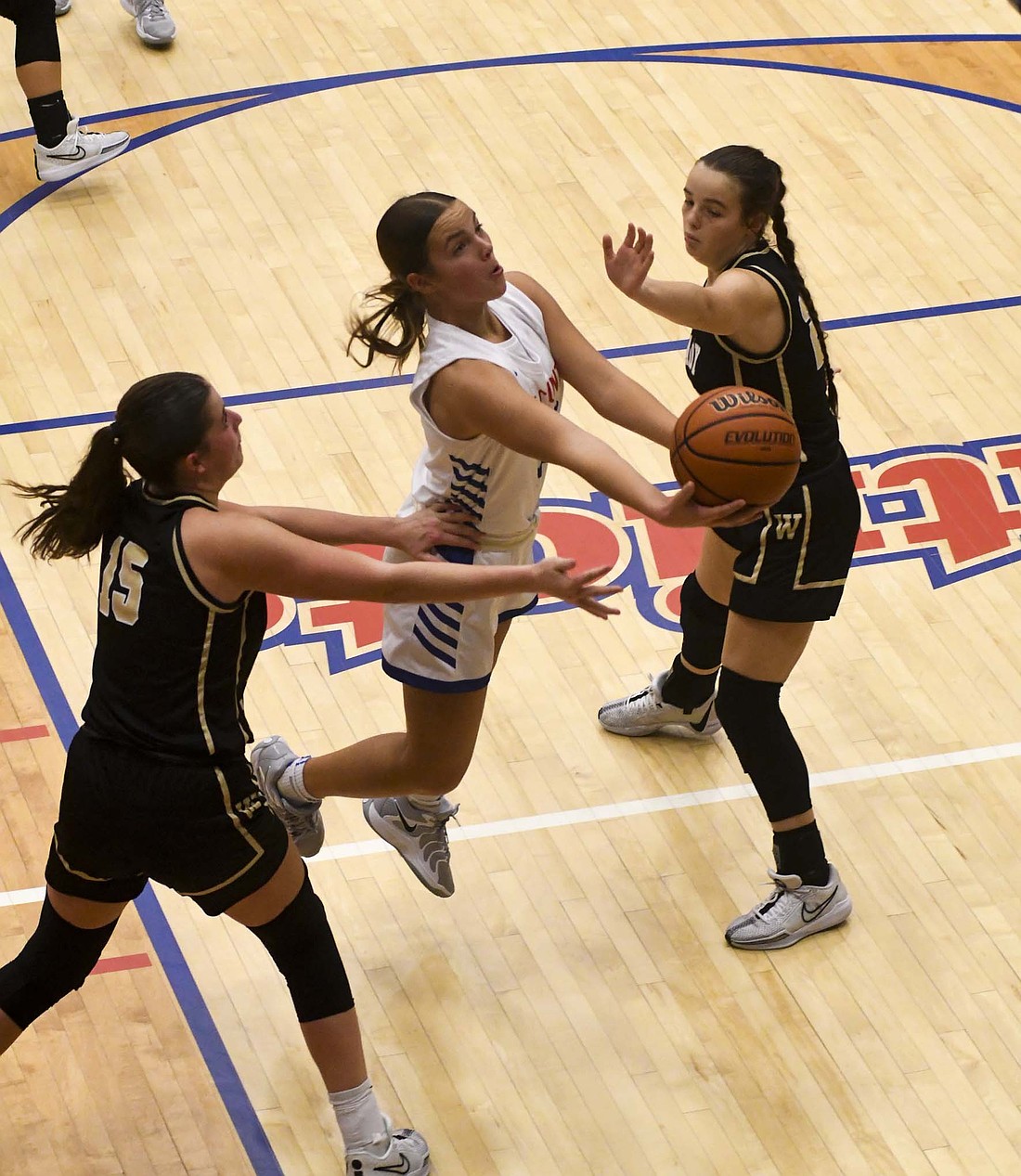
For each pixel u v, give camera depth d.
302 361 11.78
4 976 6.87
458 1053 7.88
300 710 9.49
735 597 7.96
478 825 8.97
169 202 13.18
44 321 12.00
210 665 6.23
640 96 14.59
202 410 6.09
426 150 13.82
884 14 15.93
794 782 8.18
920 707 9.66
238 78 14.59
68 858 6.54
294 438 11.16
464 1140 7.50
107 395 11.41
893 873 8.78
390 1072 7.79
